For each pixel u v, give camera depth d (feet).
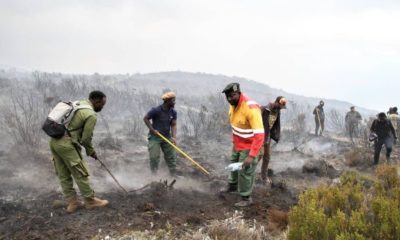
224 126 43.14
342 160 36.09
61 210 18.10
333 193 16.28
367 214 14.67
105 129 41.09
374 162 34.37
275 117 24.26
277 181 25.44
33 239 15.53
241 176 19.45
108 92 58.44
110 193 20.48
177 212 18.54
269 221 17.93
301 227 13.55
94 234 15.99
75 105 17.47
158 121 22.98
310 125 66.85
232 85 18.70
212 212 18.85
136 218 17.43
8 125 33.06
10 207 18.25
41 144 30.53
